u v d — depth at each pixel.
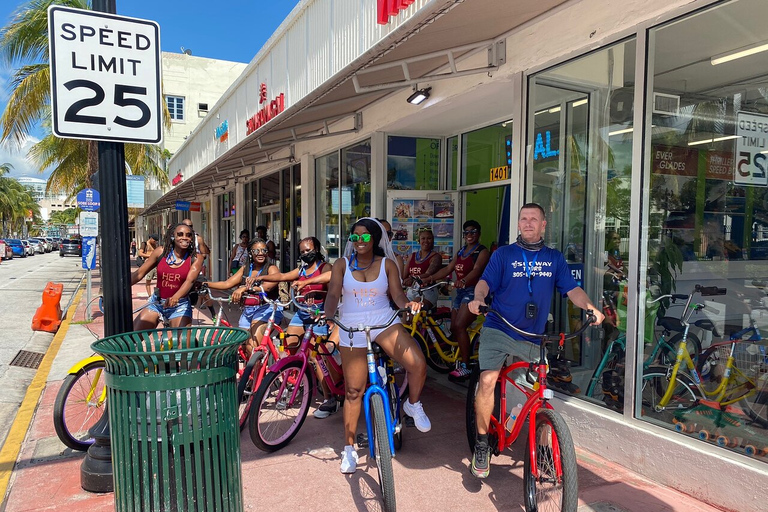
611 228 4.04
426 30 3.86
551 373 4.39
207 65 32.66
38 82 12.96
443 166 7.41
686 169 3.72
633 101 3.66
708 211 3.71
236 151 7.60
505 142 6.36
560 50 4.08
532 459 2.82
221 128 11.95
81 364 4.11
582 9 3.90
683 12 3.28
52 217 131.62
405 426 4.42
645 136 3.60
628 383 3.63
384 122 6.73
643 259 3.62
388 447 2.91
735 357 3.48
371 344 3.34
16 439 4.41
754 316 3.48
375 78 5.30
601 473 3.53
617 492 3.26
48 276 22.88
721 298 3.62
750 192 3.56
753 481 2.88
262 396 3.85
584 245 4.31
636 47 3.59
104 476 3.38
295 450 3.98
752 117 3.59
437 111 5.96
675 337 3.71
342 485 3.42
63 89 3.20
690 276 3.74
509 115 6.13
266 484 3.43
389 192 7.00
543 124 4.48
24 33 12.43
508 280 3.15
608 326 4.02
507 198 6.98
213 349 2.29
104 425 3.45
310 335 4.19
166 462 2.24
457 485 3.40
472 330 5.81
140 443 2.24
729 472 3.00
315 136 7.34
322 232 9.05
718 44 3.62
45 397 5.62
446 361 5.84
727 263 3.62
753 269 3.51
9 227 76.12
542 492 2.86
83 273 24.78
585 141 4.15
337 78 4.22
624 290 3.90
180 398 2.24
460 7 3.53
